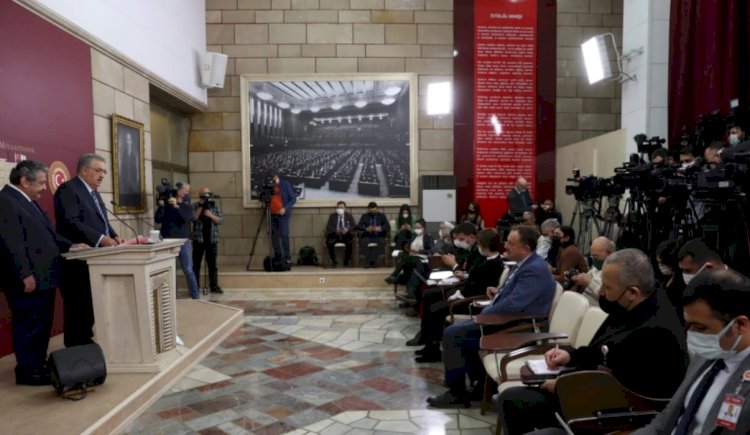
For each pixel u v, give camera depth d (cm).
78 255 339
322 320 598
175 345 401
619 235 564
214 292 790
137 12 638
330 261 929
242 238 931
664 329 195
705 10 557
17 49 422
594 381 192
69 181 375
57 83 474
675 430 139
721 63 537
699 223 387
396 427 301
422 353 439
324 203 934
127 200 605
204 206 771
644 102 662
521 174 933
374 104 928
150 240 363
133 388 329
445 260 508
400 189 935
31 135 438
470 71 925
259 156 923
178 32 778
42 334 341
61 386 304
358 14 921
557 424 220
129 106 615
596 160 792
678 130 605
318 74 918
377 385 375
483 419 312
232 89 924
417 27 924
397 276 705
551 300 324
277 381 385
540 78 929
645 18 659
